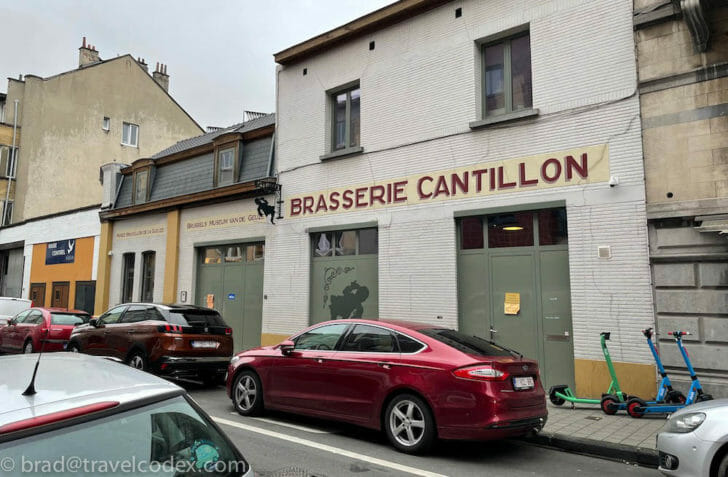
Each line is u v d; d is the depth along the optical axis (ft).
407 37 37.99
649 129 27.32
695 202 25.58
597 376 27.53
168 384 8.32
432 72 36.29
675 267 26.02
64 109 94.07
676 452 14.61
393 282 36.40
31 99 92.07
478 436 17.98
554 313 29.89
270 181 44.78
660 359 25.94
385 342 21.33
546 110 30.91
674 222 26.27
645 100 27.58
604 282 27.84
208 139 62.80
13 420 6.22
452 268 33.71
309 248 42.50
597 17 29.53
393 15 38.14
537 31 31.73
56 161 92.32
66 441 6.48
